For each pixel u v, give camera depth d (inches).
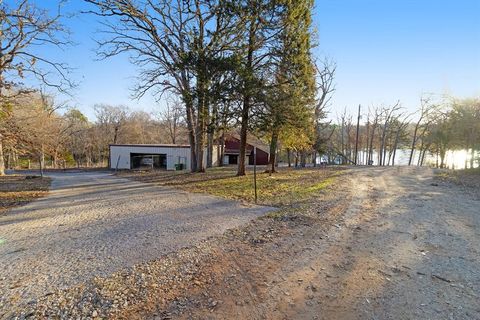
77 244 214.1
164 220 285.4
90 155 2097.7
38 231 252.1
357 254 185.9
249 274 157.6
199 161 820.0
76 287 143.2
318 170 958.4
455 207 337.1
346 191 462.9
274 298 131.9
